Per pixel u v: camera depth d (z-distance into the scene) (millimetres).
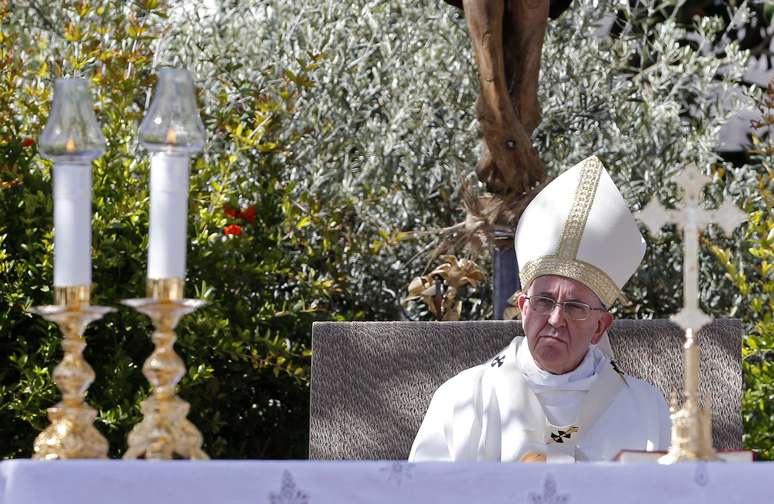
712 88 19203
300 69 17547
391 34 18828
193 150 6453
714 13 23516
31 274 14352
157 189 6344
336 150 17953
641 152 18203
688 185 6742
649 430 10391
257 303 15812
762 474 5684
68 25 15578
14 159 14938
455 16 18812
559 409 10430
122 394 14242
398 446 12195
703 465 5707
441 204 18219
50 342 14219
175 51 18656
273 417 16297
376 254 17172
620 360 12148
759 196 17594
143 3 15906
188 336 14586
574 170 10406
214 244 15188
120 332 14875
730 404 11977
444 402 10672
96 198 14711
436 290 14312
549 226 10156
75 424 6289
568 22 18844
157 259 6320
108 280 14695
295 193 17000
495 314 13664
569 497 5676
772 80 16797
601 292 10023
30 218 14492
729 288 17750
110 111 15250
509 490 5676
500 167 13430
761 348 14922
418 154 18375
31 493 5512
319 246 16969
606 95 18812
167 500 5562
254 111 17125
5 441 14602
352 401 12266
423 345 12289
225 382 15539
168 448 6180
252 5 19141
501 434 10406
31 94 15719
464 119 18750
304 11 18797
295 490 5613
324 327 12391
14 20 18141
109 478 5555
